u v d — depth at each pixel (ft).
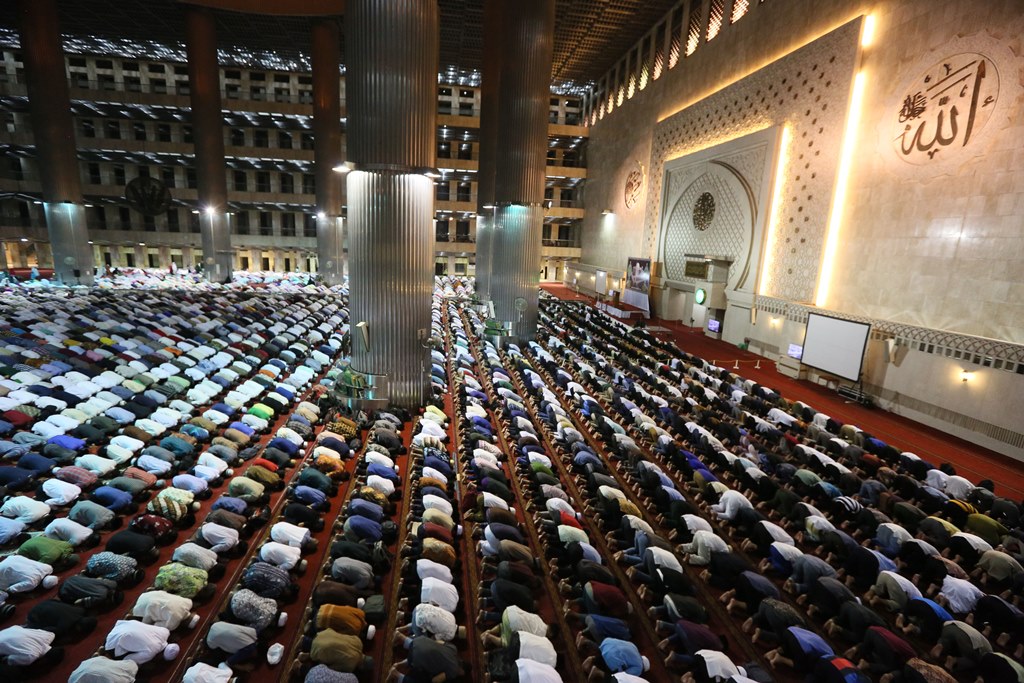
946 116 34.68
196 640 13.97
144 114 100.73
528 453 23.16
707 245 65.57
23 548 15.56
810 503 22.29
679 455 24.90
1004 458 30.22
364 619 13.87
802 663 13.58
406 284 30.66
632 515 19.38
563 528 17.40
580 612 15.76
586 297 107.55
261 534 18.75
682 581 15.74
